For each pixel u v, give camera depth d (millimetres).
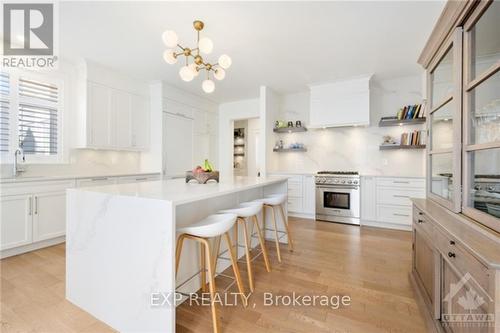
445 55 1803
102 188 1868
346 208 4105
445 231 1283
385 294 1943
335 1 2115
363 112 4023
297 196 4555
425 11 2254
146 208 1415
